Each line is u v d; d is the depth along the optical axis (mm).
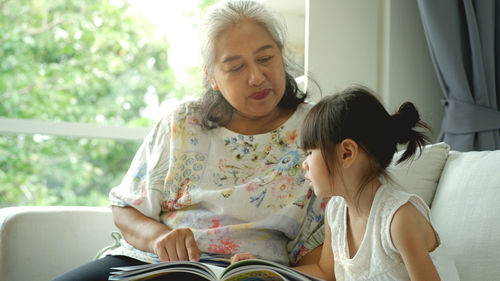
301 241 1370
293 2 2170
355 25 1991
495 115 1797
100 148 5160
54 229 1616
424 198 1446
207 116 1459
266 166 1413
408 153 1208
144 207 1429
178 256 1216
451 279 1129
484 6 1813
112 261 1407
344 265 1214
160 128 1518
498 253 1185
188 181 1428
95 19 5699
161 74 5777
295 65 1604
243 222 1358
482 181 1307
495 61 1852
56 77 5594
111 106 5699
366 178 1163
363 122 1143
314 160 1174
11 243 1531
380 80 2021
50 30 5602
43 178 5082
